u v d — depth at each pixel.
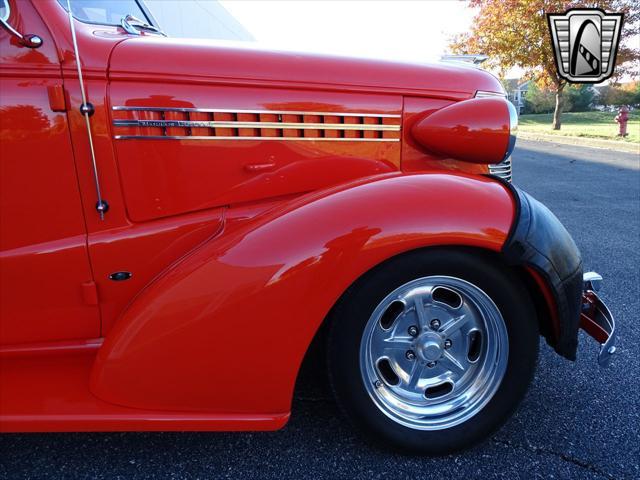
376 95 2.00
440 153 2.06
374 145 2.02
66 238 1.72
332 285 1.55
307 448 1.84
